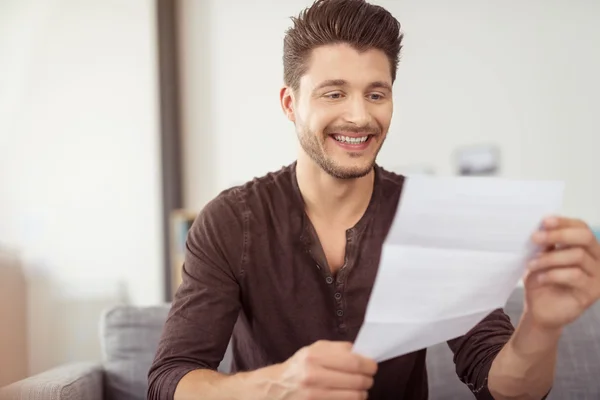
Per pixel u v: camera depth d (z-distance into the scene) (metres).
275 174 1.28
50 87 3.40
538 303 0.88
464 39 2.92
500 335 1.10
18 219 3.39
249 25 3.31
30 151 3.40
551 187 0.76
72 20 3.39
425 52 2.98
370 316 0.78
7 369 3.18
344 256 1.19
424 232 0.76
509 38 2.85
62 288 3.36
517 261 0.81
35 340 3.31
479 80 2.90
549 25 2.78
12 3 3.38
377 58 1.06
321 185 1.17
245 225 1.19
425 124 2.98
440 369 1.43
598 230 2.60
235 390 0.90
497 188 0.75
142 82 3.34
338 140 1.07
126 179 3.35
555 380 1.38
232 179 3.34
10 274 3.32
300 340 1.18
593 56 2.71
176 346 1.07
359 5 1.07
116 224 3.36
